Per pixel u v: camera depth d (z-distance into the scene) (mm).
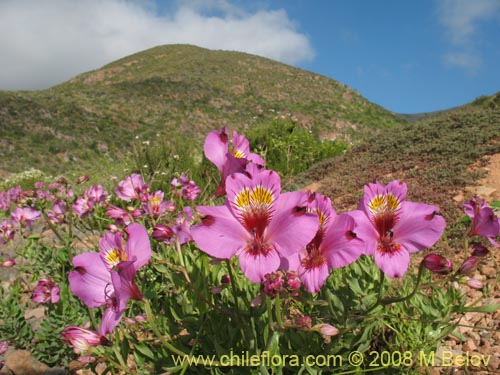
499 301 3412
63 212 3574
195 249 2688
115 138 41688
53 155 36562
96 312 3096
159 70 72125
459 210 5203
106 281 1862
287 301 2096
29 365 2738
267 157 10211
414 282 2863
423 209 1844
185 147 9266
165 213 3357
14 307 3018
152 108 52188
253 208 1724
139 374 2244
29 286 3803
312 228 1653
